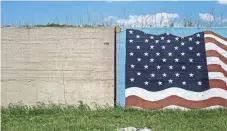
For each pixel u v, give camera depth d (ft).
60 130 29.43
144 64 40.09
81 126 30.37
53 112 37.70
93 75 40.01
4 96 40.27
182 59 40.14
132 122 32.19
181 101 39.78
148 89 39.91
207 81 39.93
